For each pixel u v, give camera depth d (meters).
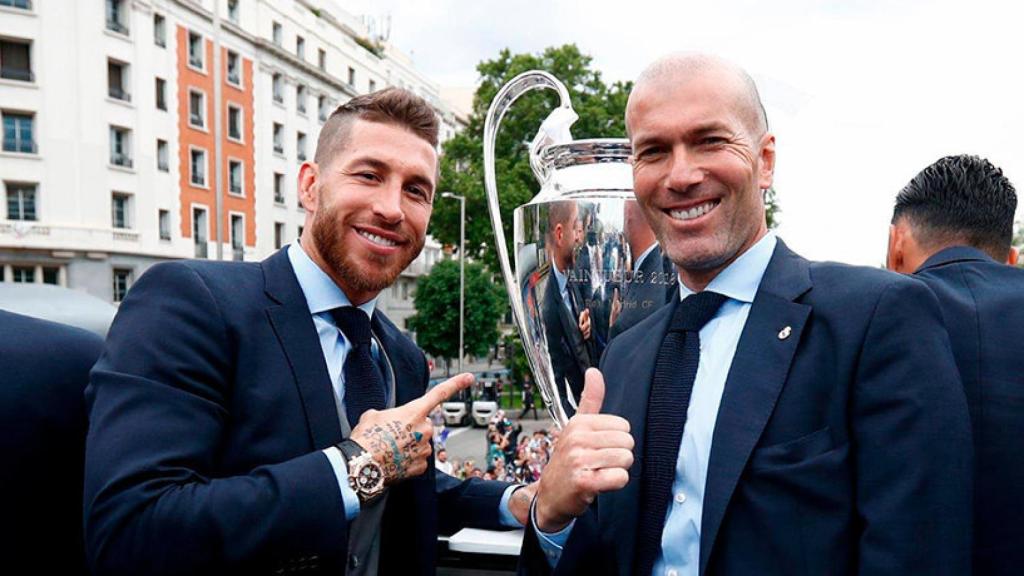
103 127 24.69
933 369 1.11
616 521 1.33
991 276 1.53
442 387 1.38
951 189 1.63
